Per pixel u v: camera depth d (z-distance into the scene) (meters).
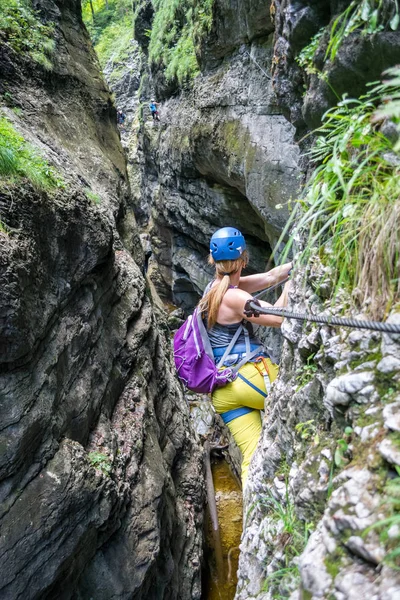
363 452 1.25
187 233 11.02
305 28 2.50
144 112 15.37
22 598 2.17
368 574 1.00
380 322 1.38
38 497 2.33
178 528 4.21
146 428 3.86
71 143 5.15
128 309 4.30
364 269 1.54
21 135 3.61
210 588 4.94
